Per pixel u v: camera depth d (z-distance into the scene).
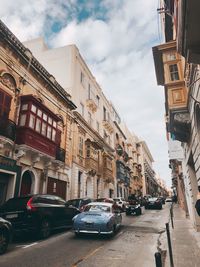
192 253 6.76
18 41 14.71
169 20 11.45
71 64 23.92
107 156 30.58
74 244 8.29
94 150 26.33
